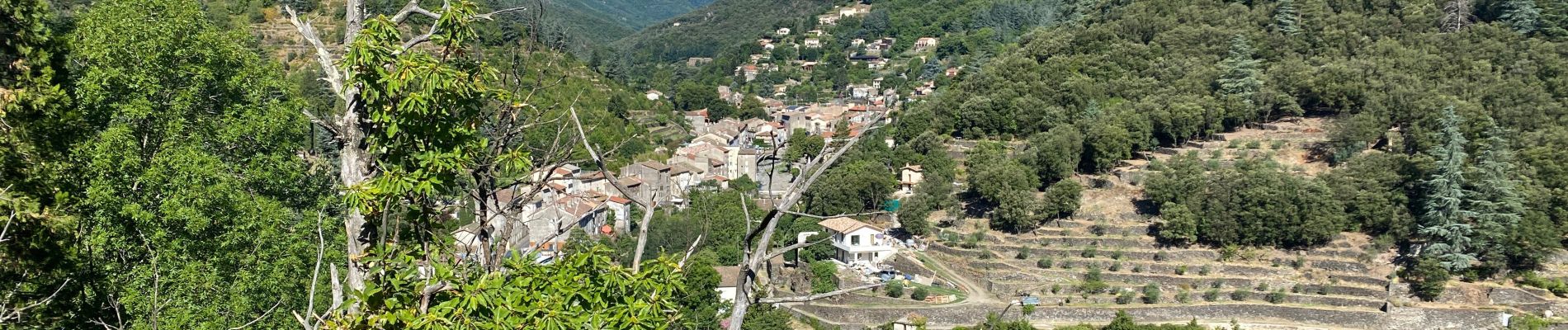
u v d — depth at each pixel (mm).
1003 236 70062
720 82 192125
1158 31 96375
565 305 12344
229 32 30281
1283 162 73125
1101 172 76188
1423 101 70250
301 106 30406
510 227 13242
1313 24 89375
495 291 11906
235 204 26109
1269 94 79438
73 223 20828
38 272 20766
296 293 26797
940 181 76562
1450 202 59156
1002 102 87188
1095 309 59062
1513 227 58219
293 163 29453
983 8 189375
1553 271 59000
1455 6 84750
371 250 12305
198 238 26078
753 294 11617
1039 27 125125
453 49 12859
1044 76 91562
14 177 20875
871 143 87812
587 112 69750
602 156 12539
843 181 73875
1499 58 77125
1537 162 62719
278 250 26469
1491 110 69688
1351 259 61344
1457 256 58469
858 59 194875
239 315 25047
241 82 29234
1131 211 69938
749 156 97875
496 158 12930
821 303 61656
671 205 74250
